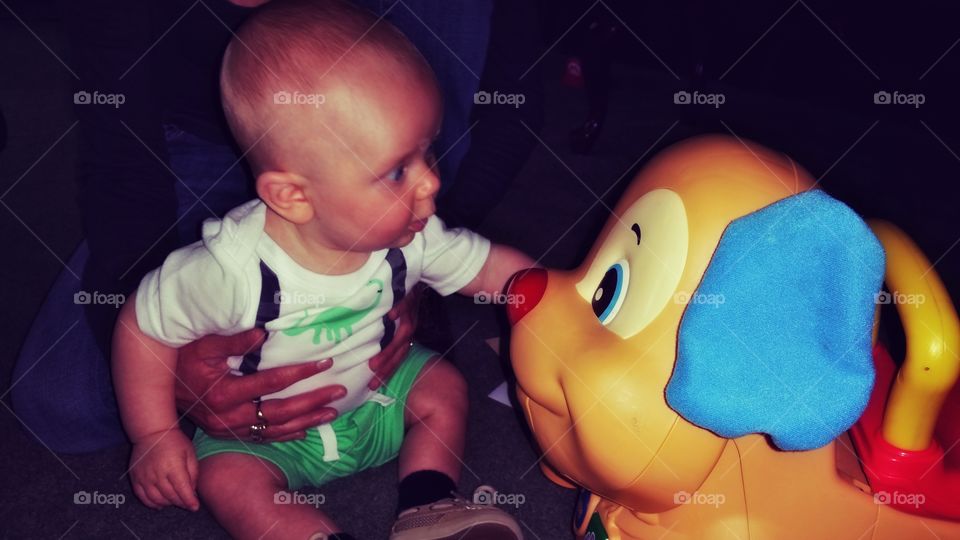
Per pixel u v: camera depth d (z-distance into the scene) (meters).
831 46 2.06
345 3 0.81
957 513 0.77
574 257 1.57
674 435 0.69
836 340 0.63
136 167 1.01
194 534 1.01
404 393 1.05
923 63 1.99
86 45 0.99
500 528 0.87
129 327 0.88
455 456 1.00
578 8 1.99
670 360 0.70
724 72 2.20
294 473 0.98
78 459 1.12
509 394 1.18
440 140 1.15
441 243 0.94
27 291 1.46
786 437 0.65
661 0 2.29
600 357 0.71
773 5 2.06
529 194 1.86
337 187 0.77
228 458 0.93
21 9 3.25
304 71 0.75
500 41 1.13
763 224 0.66
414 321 1.01
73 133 2.15
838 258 0.64
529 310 0.79
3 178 1.89
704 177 0.72
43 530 1.01
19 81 2.52
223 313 0.85
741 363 0.64
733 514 0.76
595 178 1.97
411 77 0.76
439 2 1.07
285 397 0.95
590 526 0.87
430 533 0.86
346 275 0.87
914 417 0.77
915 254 0.75
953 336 0.73
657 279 0.71
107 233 0.99
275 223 0.85
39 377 1.08
